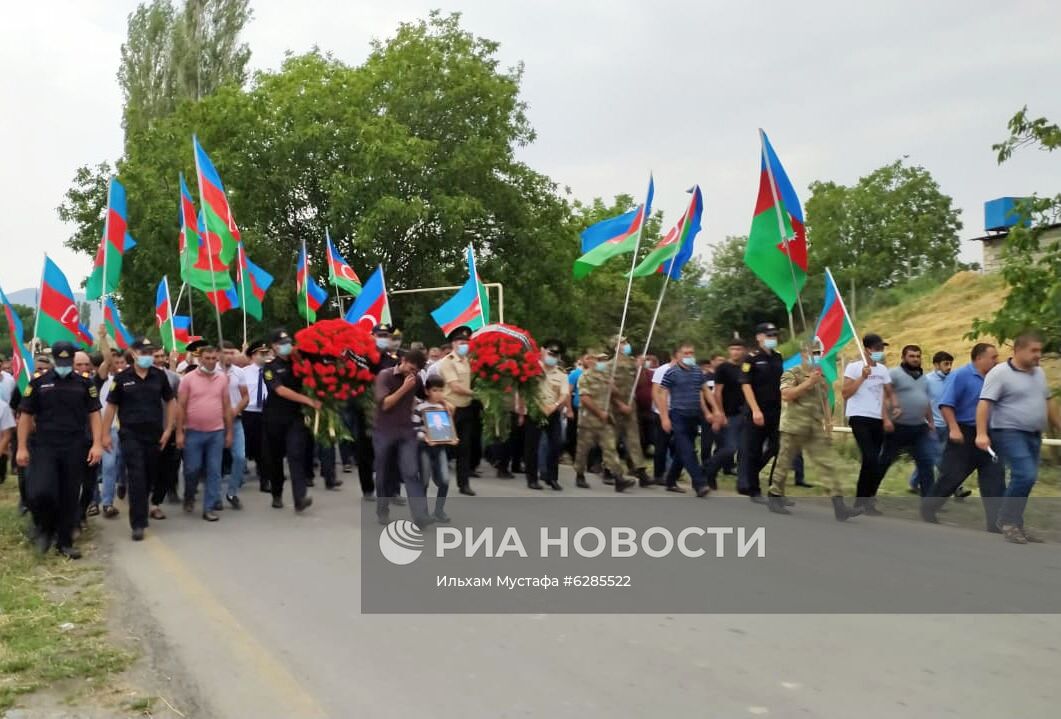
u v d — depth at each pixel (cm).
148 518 960
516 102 3362
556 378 1222
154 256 2861
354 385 1017
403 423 895
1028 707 431
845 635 541
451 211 2964
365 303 1678
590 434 1179
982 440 805
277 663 518
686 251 1325
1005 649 513
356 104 3136
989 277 2450
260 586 683
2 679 502
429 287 3186
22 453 802
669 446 1230
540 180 3428
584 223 4116
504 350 1132
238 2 4088
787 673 481
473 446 1341
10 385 1261
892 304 2811
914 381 970
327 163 3062
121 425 888
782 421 939
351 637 559
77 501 820
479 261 3288
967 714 424
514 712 439
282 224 3170
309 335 996
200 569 744
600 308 3956
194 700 472
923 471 980
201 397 968
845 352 2319
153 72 4038
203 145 3028
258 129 3017
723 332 3847
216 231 1437
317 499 1112
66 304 1226
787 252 1029
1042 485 1114
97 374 1095
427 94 3162
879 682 466
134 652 543
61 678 501
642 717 429
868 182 4425
